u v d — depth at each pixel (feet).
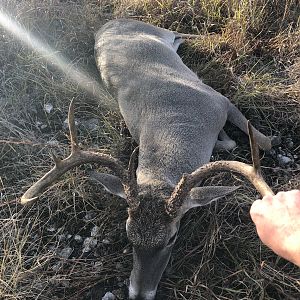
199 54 4.43
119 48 4.14
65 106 4.05
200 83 3.90
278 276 3.01
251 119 3.96
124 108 3.82
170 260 3.14
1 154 3.70
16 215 3.36
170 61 4.06
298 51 4.31
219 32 4.66
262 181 2.76
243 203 3.36
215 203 3.33
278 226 2.17
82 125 3.92
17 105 4.00
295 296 2.97
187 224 3.27
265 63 4.31
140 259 2.84
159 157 3.34
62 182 3.45
